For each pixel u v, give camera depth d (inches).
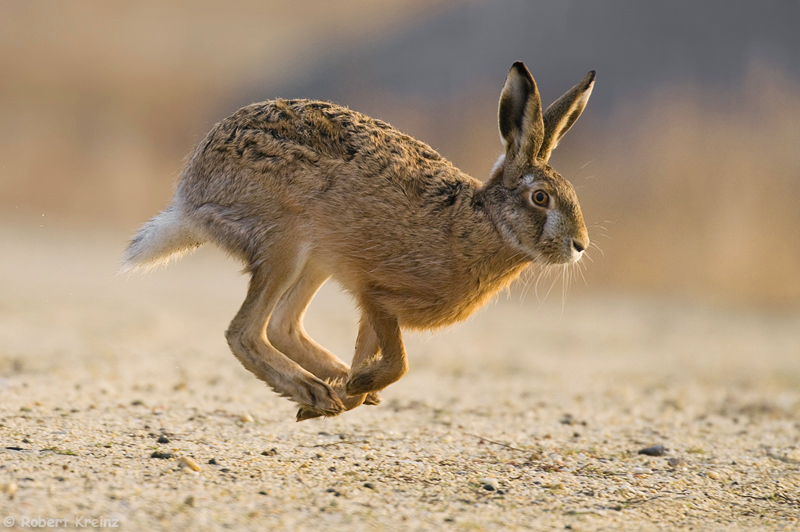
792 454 829.2
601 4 3521.2
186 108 4030.5
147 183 3275.1
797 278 2237.9
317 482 652.7
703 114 2861.7
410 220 740.0
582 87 788.0
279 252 738.2
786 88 2888.8
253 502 589.0
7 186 3129.9
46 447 687.1
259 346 745.6
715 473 751.1
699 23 3272.6
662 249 2385.6
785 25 3164.4
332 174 735.7
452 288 751.1
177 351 1341.0
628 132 2915.8
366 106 3513.8
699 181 2566.4
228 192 741.3
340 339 1520.7
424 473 701.9
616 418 993.5
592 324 1905.8
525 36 3631.9
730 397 1168.2
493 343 1638.8
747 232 2395.4
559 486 686.5
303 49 4475.9
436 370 1330.0
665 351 1599.4
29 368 1099.3
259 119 744.3
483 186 770.8
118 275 824.3
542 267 808.9
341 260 745.6
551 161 2861.7
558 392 1170.0
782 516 645.3
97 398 936.9
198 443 751.7
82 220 2908.5
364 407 989.8
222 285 2242.9
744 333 1822.1
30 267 2207.2
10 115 3732.8
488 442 829.8
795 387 1269.7
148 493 585.0
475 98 3270.2
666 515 632.4
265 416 896.9
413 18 4274.1
